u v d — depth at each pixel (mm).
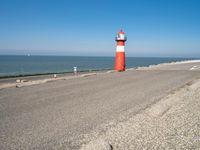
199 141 5344
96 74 24625
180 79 18688
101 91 12711
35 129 6391
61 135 5938
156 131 6023
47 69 56594
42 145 5352
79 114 7871
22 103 9727
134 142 5340
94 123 6863
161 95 11289
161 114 7668
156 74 24203
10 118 7457
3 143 5461
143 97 10812
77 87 14406
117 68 33688
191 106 8781
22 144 5406
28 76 27031
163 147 5055
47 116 7656
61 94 11852
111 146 5125
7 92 12664
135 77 20906
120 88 13805
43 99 10555
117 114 7840
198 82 15750
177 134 5789
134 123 6750
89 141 5527
